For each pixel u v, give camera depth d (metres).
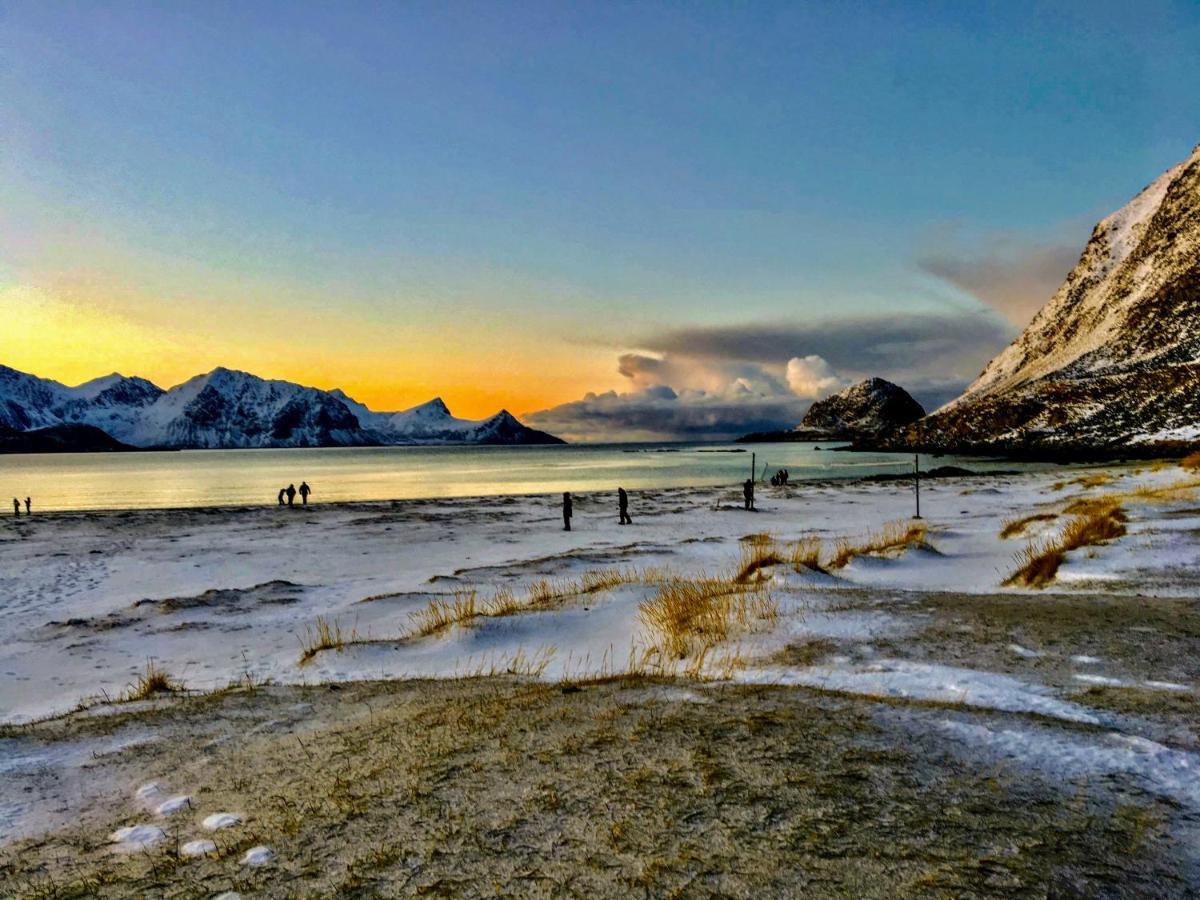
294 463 158.38
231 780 4.61
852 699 5.47
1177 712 4.88
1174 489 21.23
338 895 2.87
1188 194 170.00
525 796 3.79
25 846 3.79
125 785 4.74
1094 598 9.04
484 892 2.80
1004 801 3.46
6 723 7.98
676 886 2.76
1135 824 3.19
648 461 129.50
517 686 6.97
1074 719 4.82
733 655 7.61
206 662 11.34
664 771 4.01
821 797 3.54
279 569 22.06
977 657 6.68
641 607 10.99
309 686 7.96
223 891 3.00
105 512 40.53
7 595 18.69
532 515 36.50
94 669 11.23
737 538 24.70
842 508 36.22
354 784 4.23
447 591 16.20
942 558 14.93
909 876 2.76
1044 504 29.98
